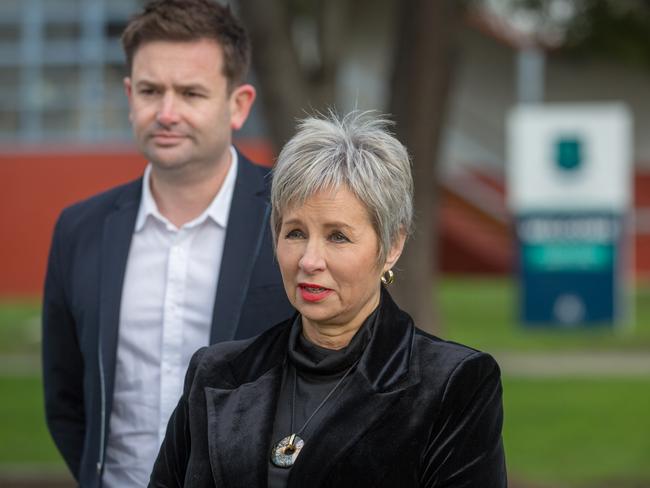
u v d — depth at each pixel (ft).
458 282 186.39
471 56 204.23
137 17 26.02
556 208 126.11
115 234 26.40
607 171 125.08
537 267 127.24
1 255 183.11
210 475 19.69
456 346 19.95
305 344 20.13
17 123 189.47
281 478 19.21
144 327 26.09
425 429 19.11
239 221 26.09
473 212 199.11
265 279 25.72
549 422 79.30
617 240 125.59
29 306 164.04
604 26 106.32
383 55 189.57
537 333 126.21
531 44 192.13
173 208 26.40
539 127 125.49
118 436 26.11
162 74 25.50
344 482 18.89
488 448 19.34
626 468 65.77
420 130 59.62
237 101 26.94
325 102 61.82
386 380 19.45
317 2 63.36
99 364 25.95
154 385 25.94
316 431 19.19
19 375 100.01
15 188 183.42
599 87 206.80
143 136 25.86
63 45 189.06
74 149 184.24
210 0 26.23
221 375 20.62
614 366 104.58
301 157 19.45
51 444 72.33
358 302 19.62
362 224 19.34
